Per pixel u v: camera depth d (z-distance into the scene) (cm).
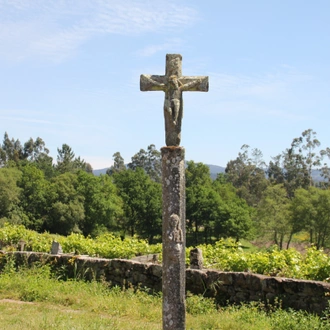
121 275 1188
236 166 10644
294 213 5069
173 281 617
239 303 986
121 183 6875
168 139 646
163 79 663
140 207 6347
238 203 6488
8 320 859
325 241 5016
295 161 8975
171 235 620
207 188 6438
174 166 627
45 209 5944
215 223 5950
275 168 9500
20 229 1945
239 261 1161
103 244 1650
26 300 1070
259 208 5494
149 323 874
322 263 1028
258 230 5438
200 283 1047
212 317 893
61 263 1315
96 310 966
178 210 623
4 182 5528
